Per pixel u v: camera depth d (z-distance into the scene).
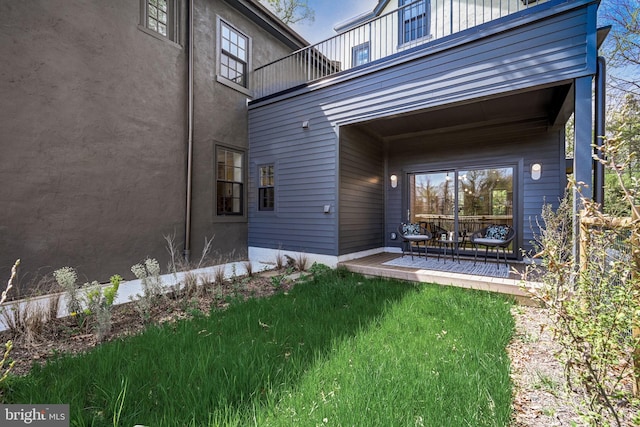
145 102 5.02
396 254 6.66
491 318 2.93
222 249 6.39
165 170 5.33
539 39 3.64
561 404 1.72
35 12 3.79
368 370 1.94
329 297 3.68
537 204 5.45
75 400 1.66
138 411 1.59
